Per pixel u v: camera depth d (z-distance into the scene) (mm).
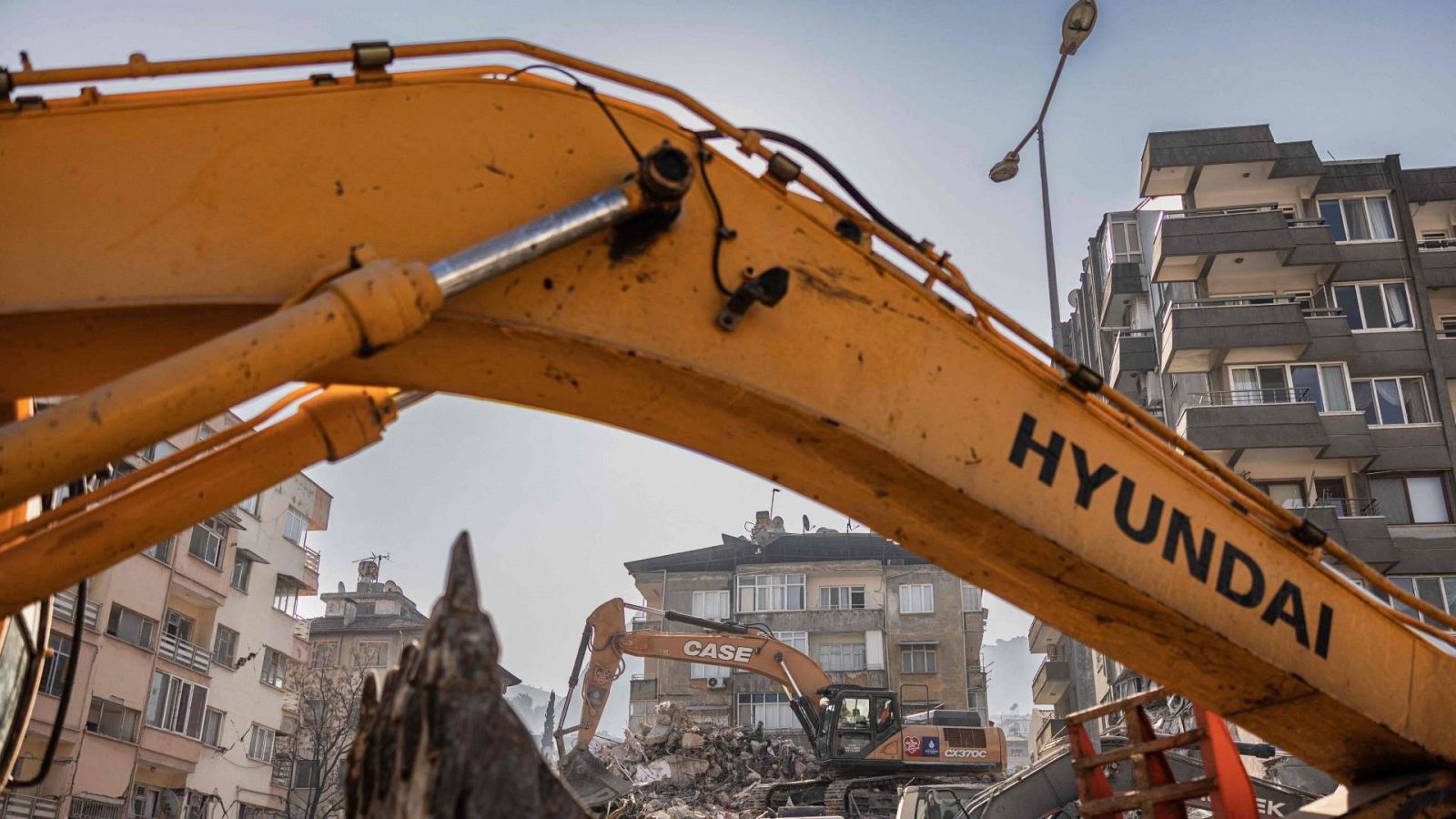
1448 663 5184
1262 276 37812
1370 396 36188
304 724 53844
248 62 4227
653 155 3977
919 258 4672
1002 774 25953
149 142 3951
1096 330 49719
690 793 36750
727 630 33531
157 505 4566
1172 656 4953
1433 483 35219
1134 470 4770
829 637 58375
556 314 3945
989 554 4652
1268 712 5098
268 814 43750
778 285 4125
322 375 3961
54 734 5539
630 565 62281
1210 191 39219
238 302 3770
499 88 4297
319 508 48281
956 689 57062
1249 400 36062
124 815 32469
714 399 4137
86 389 4020
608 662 33656
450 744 2664
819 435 4242
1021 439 4570
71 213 3822
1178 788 5711
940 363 4496
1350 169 38719
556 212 3932
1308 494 35406
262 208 3941
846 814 24641
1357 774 5324
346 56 4258
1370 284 37406
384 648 65500
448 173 4121
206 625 39250
